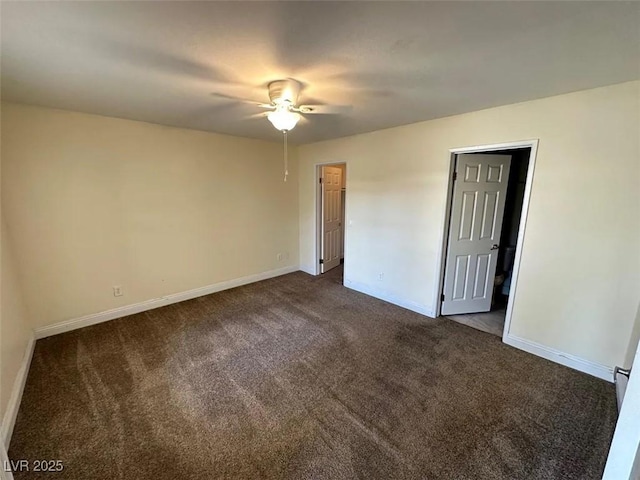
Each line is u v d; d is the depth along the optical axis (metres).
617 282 2.18
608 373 2.28
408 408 2.00
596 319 2.30
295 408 2.00
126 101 2.47
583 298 2.35
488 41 1.47
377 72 1.86
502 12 1.22
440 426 1.85
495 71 1.84
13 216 2.60
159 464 1.59
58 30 1.35
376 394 2.13
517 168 3.77
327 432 1.80
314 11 1.21
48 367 2.43
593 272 2.28
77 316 3.08
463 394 2.13
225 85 2.09
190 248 3.87
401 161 3.48
